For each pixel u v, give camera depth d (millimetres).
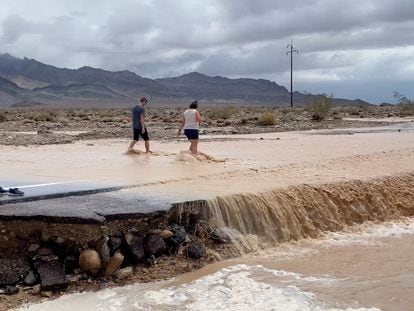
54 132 37281
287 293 8086
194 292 8164
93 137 30781
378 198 13508
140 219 9484
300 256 10141
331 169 15641
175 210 10195
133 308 7578
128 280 8688
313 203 12312
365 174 14703
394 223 13047
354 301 7816
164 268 9102
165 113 81438
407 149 21156
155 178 13578
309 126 42281
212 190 11734
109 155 20062
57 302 7844
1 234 8953
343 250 10586
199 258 9547
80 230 9000
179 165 16594
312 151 20953
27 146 24672
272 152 20797
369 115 66312
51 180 13234
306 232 11688
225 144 25234
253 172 14867
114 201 10477
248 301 7770
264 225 11086
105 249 8875
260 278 8781
